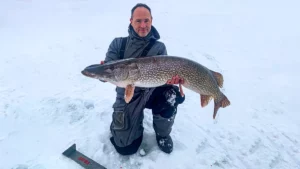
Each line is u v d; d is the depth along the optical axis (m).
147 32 2.61
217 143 3.33
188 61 2.53
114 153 2.92
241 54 6.73
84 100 3.96
